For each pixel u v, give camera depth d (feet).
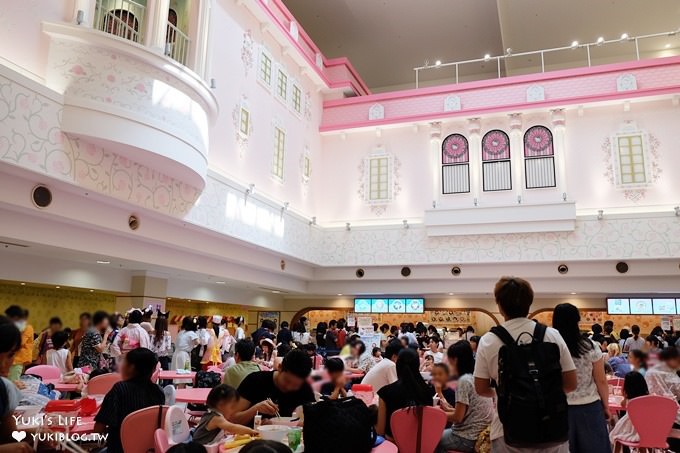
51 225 22.50
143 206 24.20
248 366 14.44
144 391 12.26
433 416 12.46
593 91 42.01
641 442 14.70
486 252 42.42
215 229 30.32
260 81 37.60
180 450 7.55
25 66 19.19
